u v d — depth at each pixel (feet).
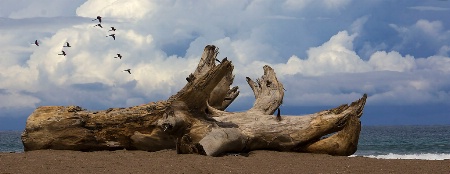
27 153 56.29
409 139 205.87
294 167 45.68
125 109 60.18
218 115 64.08
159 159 49.11
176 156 51.57
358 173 42.78
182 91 57.72
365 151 132.67
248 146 58.90
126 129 59.26
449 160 51.70
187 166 44.50
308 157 53.78
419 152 127.24
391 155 103.24
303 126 59.47
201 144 52.85
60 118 59.36
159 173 41.14
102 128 59.57
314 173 42.45
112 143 59.93
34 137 59.36
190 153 53.42
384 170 44.37
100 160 48.55
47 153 56.03
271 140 59.41
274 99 65.57
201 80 57.16
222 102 68.54
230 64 57.47
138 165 45.11
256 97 70.18
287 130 59.41
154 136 58.44
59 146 59.47
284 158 52.31
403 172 43.34
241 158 50.83
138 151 58.44
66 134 59.16
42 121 59.36
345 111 60.13
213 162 47.29
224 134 54.75
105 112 60.18
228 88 67.67
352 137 58.75
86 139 59.36
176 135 57.77
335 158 53.11
